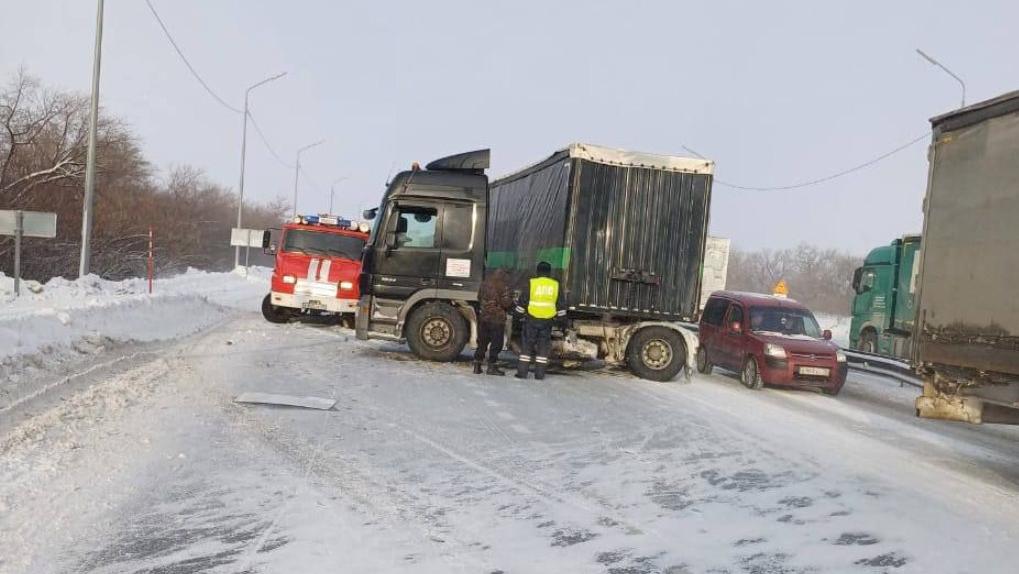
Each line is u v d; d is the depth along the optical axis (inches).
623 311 515.8
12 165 1248.8
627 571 184.5
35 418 289.0
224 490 228.1
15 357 360.2
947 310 312.5
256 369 456.4
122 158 1539.1
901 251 821.9
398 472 259.8
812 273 3088.1
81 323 492.1
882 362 732.0
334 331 734.5
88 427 285.0
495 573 179.0
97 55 817.5
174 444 273.3
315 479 244.7
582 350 528.4
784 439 357.1
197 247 2192.4
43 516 196.7
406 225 536.7
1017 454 375.6
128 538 188.4
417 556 186.5
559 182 528.1
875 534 221.0
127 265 1477.6
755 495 256.4
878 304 864.3
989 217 292.4
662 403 439.2
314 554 183.8
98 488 221.0
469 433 325.4
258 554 182.1
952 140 315.9
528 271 596.7
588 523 219.0
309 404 357.7
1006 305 281.0
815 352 544.1
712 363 627.5
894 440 382.6
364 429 319.0
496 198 749.9
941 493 273.4
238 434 295.4
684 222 521.3
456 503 230.4
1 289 695.1
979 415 300.0
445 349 539.2
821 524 227.9
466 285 536.1
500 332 505.4
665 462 296.2
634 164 515.2
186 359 477.4
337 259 758.5
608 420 374.9
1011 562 202.7
